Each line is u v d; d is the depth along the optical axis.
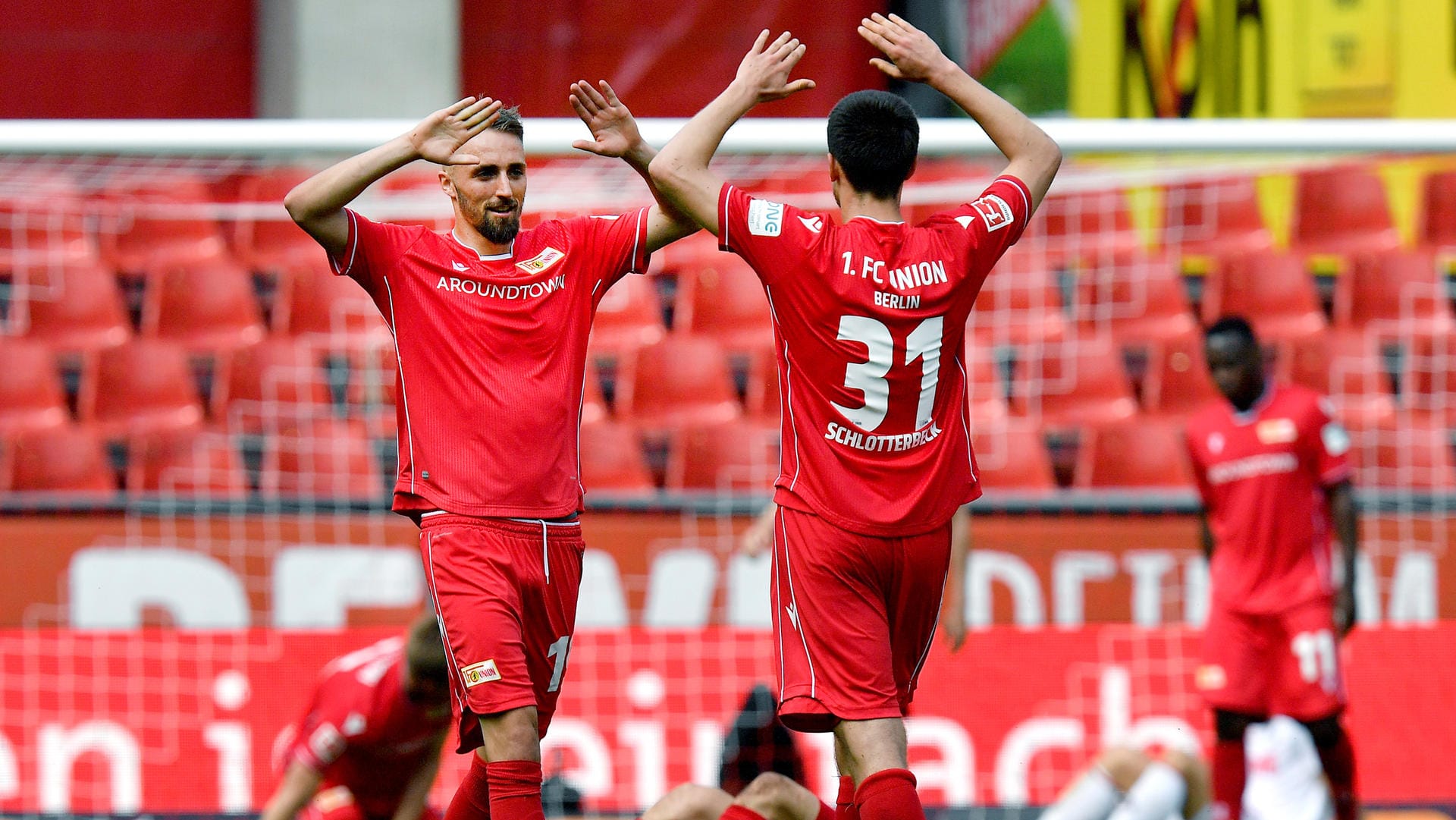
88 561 25.39
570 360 12.98
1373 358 31.94
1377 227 34.16
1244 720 21.45
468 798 14.14
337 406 30.22
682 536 26.27
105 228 33.00
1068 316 32.78
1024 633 25.39
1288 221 34.19
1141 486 30.25
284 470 29.47
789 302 12.16
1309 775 21.36
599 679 24.95
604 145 12.99
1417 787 24.69
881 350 12.07
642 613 25.91
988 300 32.47
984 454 30.08
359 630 25.22
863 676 12.35
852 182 12.44
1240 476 21.42
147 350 30.88
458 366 12.59
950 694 25.00
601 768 24.55
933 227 12.38
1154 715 25.03
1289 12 32.28
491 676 12.25
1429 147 20.06
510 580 12.62
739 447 30.38
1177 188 33.38
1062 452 31.30
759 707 20.78
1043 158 12.84
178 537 25.62
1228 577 21.59
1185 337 32.25
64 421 30.19
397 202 28.00
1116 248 33.03
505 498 12.58
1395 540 27.30
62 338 31.61
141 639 24.83
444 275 12.66
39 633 24.70
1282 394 21.59
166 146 19.19
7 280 31.75
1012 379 31.83
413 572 25.92
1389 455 30.91
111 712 24.52
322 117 32.34
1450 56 31.84
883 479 12.34
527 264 12.87
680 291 33.16
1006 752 24.78
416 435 12.67
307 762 18.25
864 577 12.43
